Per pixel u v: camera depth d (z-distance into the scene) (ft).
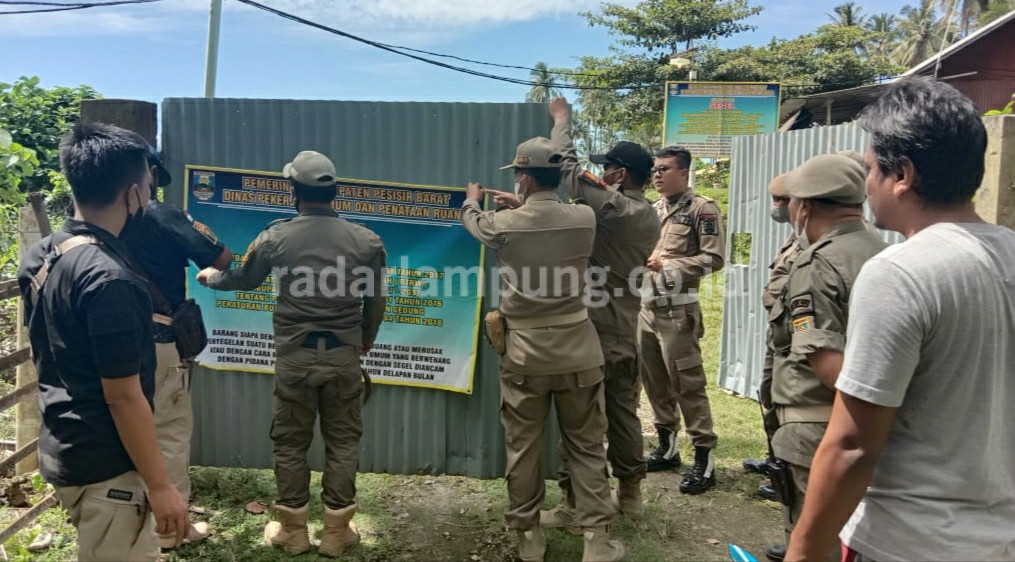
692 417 12.53
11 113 33.88
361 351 10.09
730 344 18.99
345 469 9.79
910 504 4.53
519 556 9.98
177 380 9.51
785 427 7.56
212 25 27.27
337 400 9.70
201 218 11.83
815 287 6.76
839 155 7.27
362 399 11.00
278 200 11.71
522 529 9.57
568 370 9.09
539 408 9.44
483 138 11.28
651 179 12.16
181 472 9.71
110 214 6.24
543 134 11.14
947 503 4.46
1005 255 4.49
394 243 11.59
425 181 11.48
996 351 4.39
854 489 4.46
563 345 9.08
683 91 46.16
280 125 11.64
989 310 4.34
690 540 10.76
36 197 10.82
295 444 9.79
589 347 9.28
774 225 16.99
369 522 10.99
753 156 17.97
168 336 9.38
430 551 10.18
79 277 5.78
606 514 9.29
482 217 9.48
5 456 12.63
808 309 6.76
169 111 11.75
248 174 11.68
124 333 5.74
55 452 6.04
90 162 6.02
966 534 4.40
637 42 91.97
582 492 9.34
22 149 15.06
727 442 15.03
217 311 11.93
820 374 6.60
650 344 13.12
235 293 11.85
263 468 12.14
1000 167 9.47
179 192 11.85
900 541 4.54
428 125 11.38
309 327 9.42
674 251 12.91
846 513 4.51
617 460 11.03
